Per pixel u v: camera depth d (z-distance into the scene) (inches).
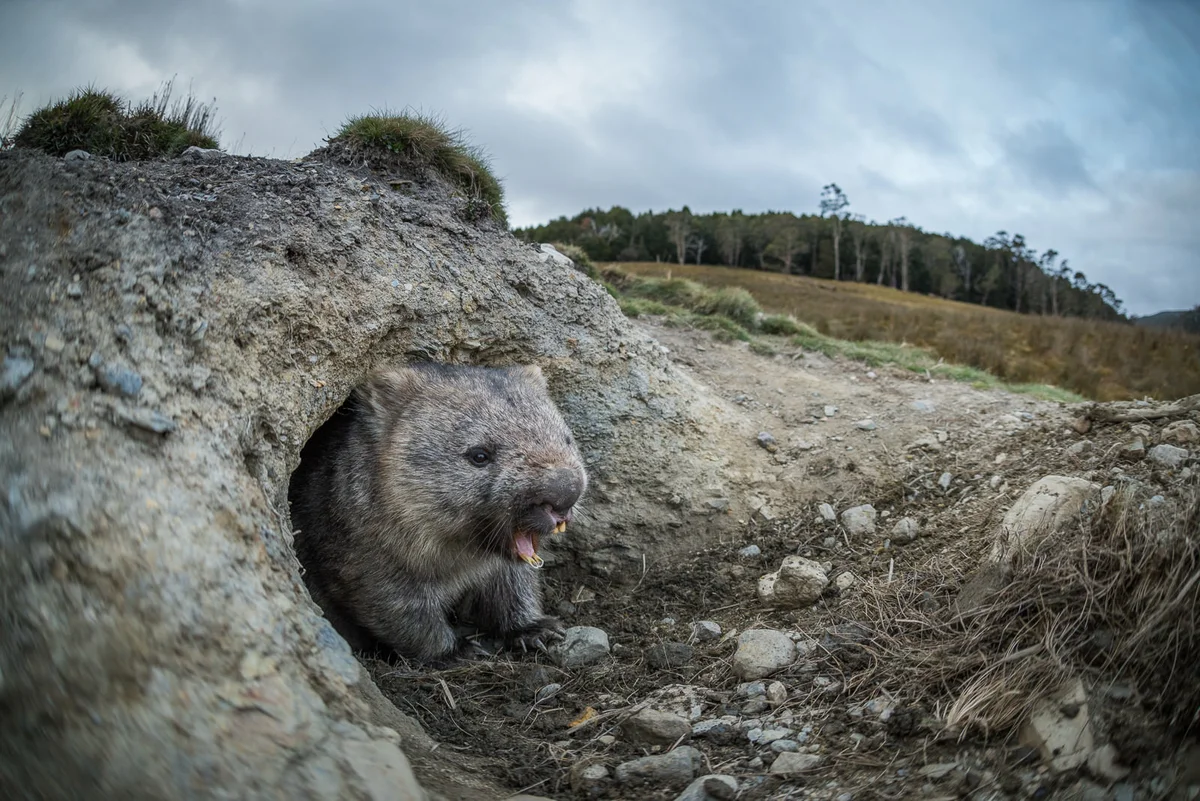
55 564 14.8
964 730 18.0
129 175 24.8
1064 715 17.1
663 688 25.1
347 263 27.9
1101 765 16.0
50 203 21.1
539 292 34.5
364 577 27.4
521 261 34.6
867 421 39.6
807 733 20.4
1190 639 16.6
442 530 26.8
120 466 16.9
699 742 21.1
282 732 15.2
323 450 29.0
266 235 25.5
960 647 20.6
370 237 29.5
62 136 35.8
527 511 25.9
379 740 16.8
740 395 43.3
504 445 26.3
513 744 22.2
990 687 18.5
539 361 34.3
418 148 35.2
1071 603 19.5
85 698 13.9
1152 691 16.8
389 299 28.8
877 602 25.6
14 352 17.3
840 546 32.0
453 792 17.9
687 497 35.9
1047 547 21.8
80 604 14.6
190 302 21.5
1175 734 15.9
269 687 15.7
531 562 26.5
